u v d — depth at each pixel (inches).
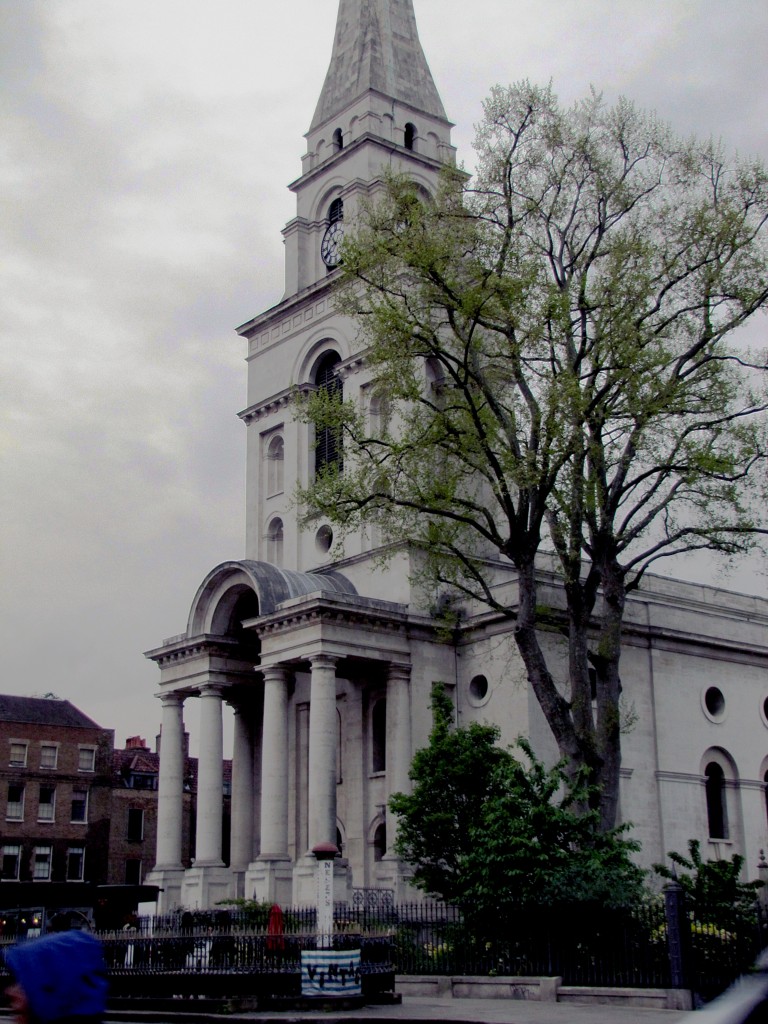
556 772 1314.0
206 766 2092.8
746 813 2190.0
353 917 1530.5
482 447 1437.0
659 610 2159.2
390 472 1545.3
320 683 1873.8
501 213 1496.1
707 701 2204.7
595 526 1472.7
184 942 1170.0
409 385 1467.8
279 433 2425.0
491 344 1733.5
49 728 2915.8
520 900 1191.6
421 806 1523.1
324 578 2092.8
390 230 1517.0
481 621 1977.1
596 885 1166.3
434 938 1371.8
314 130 2559.1
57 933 203.6
